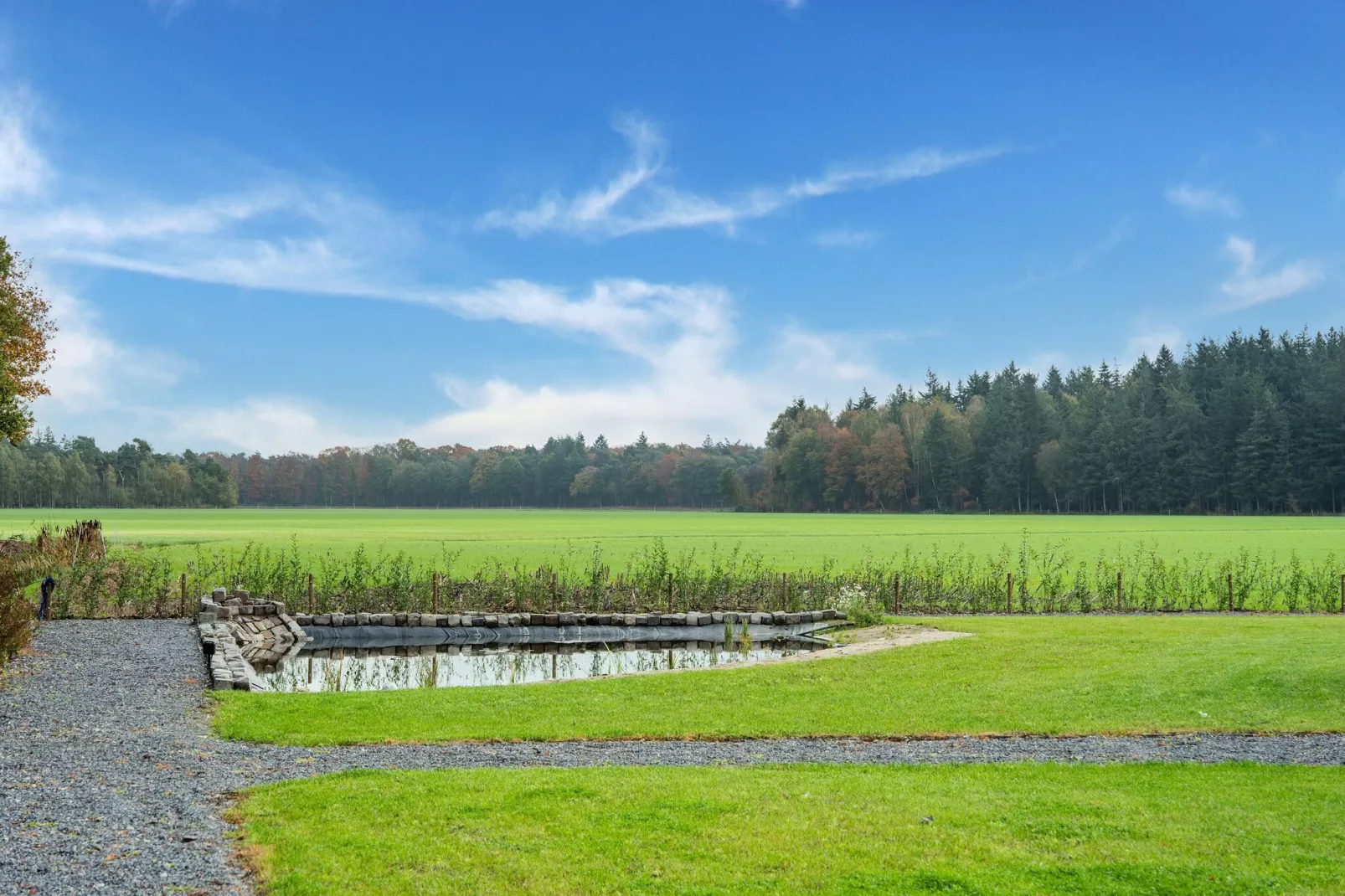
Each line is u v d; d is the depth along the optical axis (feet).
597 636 77.66
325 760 31.73
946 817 24.73
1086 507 400.88
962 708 40.60
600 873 20.71
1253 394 350.84
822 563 135.23
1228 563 100.68
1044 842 23.03
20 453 577.02
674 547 169.58
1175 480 364.38
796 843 22.67
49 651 55.67
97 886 19.89
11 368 108.78
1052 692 43.57
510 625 78.84
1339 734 35.88
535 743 34.81
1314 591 86.58
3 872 20.61
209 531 226.99
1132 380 425.69
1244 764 31.19
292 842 22.49
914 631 67.36
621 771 29.55
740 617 80.28
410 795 26.43
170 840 22.84
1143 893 19.98
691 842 22.74
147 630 66.39
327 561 127.03
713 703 42.47
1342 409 333.83
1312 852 22.52
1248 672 45.24
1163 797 26.99
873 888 20.12
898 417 526.98
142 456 641.40
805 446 509.76
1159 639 57.21
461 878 20.42
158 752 32.30
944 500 459.73
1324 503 339.36
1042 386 537.65
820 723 38.04
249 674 49.16
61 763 30.37
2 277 107.55
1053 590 89.92
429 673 61.41
